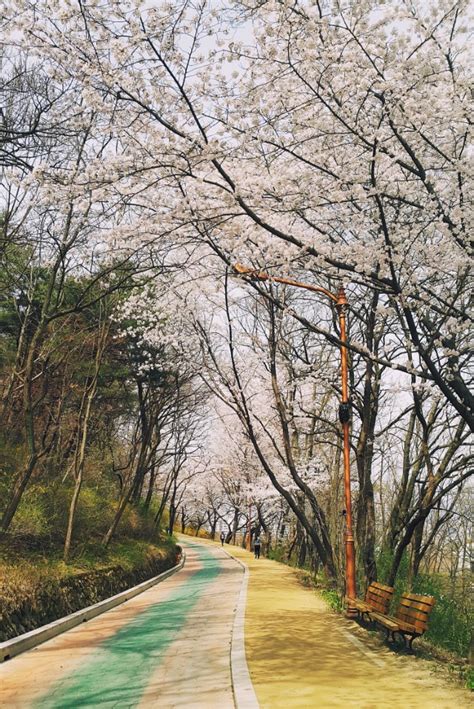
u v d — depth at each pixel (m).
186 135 7.94
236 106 8.35
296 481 17.53
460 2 7.84
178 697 6.45
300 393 19.95
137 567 21.23
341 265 8.13
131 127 8.33
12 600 10.41
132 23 7.41
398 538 15.80
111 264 15.65
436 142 9.09
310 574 23.83
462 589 15.85
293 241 8.09
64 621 11.41
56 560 15.20
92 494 21.42
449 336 8.69
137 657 8.73
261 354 19.34
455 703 5.80
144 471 28.09
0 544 13.58
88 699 6.46
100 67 7.74
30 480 17.69
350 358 15.99
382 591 10.56
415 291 8.46
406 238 9.12
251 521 47.66
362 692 6.23
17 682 7.29
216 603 15.73
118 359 24.06
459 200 8.42
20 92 10.38
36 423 22.64
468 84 7.96
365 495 14.41
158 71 7.87
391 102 7.90
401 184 9.02
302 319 8.75
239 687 6.44
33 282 17.72
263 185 8.62
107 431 27.64
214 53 7.91
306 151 9.09
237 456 41.19
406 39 7.83
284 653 8.43
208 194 8.97
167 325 19.88
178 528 75.31
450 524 23.67
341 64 7.79
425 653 8.70
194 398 31.98
